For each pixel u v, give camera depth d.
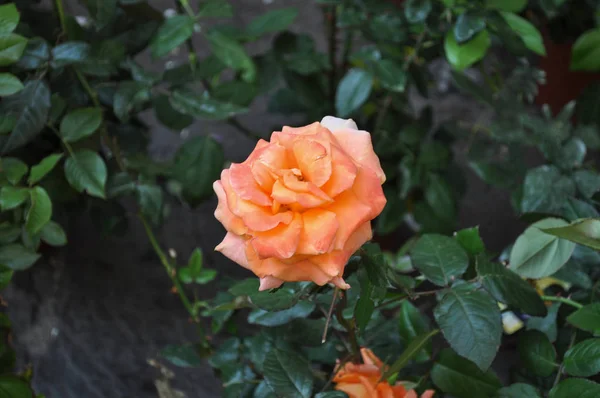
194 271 1.01
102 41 1.04
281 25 1.11
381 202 0.75
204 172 1.09
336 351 0.91
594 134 1.05
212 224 1.36
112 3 1.00
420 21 1.07
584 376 0.83
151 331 1.21
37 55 0.97
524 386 0.85
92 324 1.21
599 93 1.12
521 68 1.17
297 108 1.27
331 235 0.73
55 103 0.99
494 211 1.34
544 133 1.04
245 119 1.55
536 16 1.19
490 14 1.01
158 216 1.05
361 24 1.12
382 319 0.94
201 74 1.08
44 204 0.94
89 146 1.03
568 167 1.00
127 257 1.30
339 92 1.10
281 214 0.74
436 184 1.13
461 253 0.86
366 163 0.76
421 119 1.19
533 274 0.87
